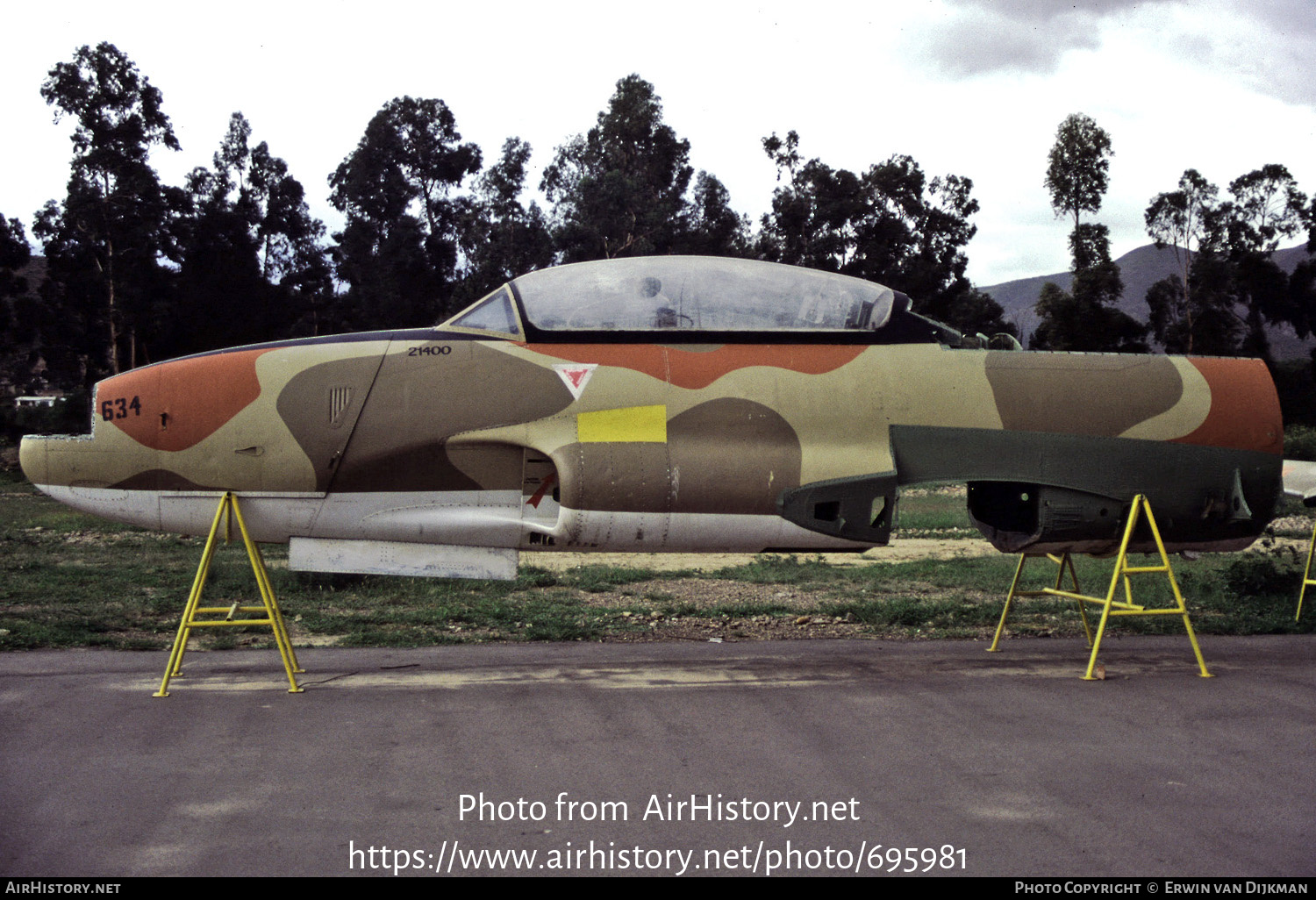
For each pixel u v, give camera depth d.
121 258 44.56
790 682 6.27
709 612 8.84
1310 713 5.63
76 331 50.59
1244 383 7.27
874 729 5.23
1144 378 7.14
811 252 51.62
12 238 51.66
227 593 9.70
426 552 6.86
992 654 7.24
